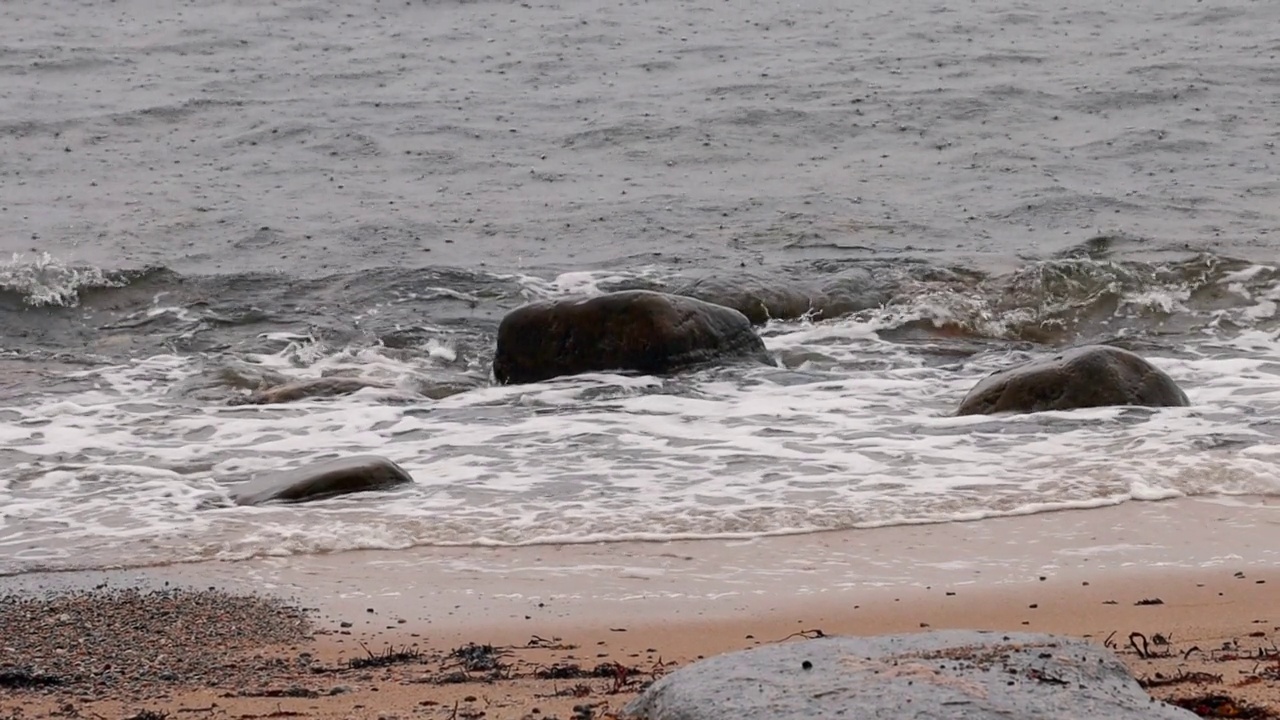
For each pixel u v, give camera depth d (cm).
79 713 823
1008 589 1114
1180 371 2066
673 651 969
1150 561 1187
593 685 862
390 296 2538
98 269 2619
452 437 1742
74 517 1412
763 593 1122
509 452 1659
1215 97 4028
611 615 1069
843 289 2494
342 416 1869
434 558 1245
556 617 1065
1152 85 4147
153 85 4350
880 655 688
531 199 3228
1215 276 2552
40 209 3167
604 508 1401
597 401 1925
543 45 4753
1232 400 1848
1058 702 620
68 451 1706
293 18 5172
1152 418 1711
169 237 2948
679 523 1341
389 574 1195
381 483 1499
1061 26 4944
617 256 2773
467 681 884
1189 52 4534
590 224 3014
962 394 1950
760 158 3550
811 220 2998
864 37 4812
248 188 3356
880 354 2233
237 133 3847
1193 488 1420
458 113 3997
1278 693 770
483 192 3294
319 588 1154
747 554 1241
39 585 1160
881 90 4131
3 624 1034
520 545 1283
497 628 1038
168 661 947
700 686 657
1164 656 888
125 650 973
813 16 5134
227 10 5288
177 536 1324
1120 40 4728
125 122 3959
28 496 1500
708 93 4131
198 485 1547
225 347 2312
